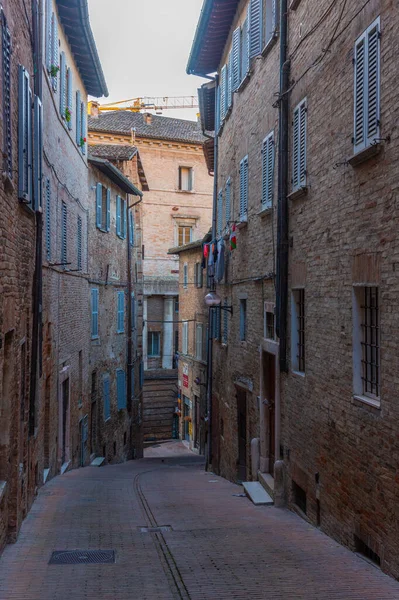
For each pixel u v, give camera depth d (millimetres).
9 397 8547
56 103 15586
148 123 45031
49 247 14375
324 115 9953
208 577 7199
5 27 7527
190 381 32406
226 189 19266
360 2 8398
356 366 8672
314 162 10477
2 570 7473
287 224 12188
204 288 28391
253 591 6617
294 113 11688
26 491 10922
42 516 11086
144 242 43406
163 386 39812
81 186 20250
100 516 11422
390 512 7402
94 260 22688
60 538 9352
